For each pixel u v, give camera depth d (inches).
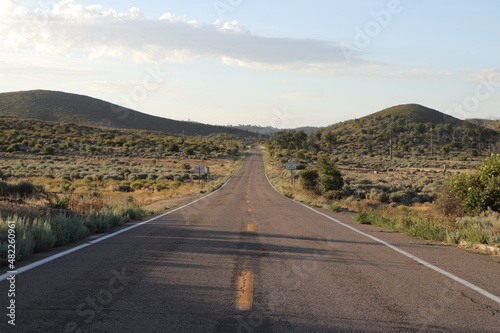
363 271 283.7
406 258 334.3
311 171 2156.7
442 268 296.8
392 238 455.5
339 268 292.7
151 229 522.6
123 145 5511.8
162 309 194.5
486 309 201.8
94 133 6407.5
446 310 199.0
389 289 236.8
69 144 4918.8
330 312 193.5
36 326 169.2
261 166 4616.1
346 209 957.8
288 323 177.6
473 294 228.4
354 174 3403.1
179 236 454.9
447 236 430.0
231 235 469.4
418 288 239.9
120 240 419.2
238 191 1888.5
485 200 692.7
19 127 5802.2
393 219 628.4
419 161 5068.9
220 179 2908.5
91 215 522.3
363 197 1931.6
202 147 5944.9
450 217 554.9
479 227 442.9
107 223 509.4
